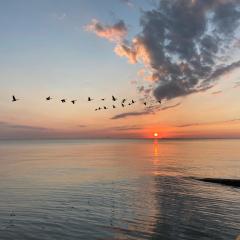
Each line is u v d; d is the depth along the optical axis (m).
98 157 170.88
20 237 40.22
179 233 41.62
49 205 55.28
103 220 46.78
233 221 46.44
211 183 79.38
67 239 39.47
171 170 107.38
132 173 99.50
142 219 47.38
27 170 109.25
